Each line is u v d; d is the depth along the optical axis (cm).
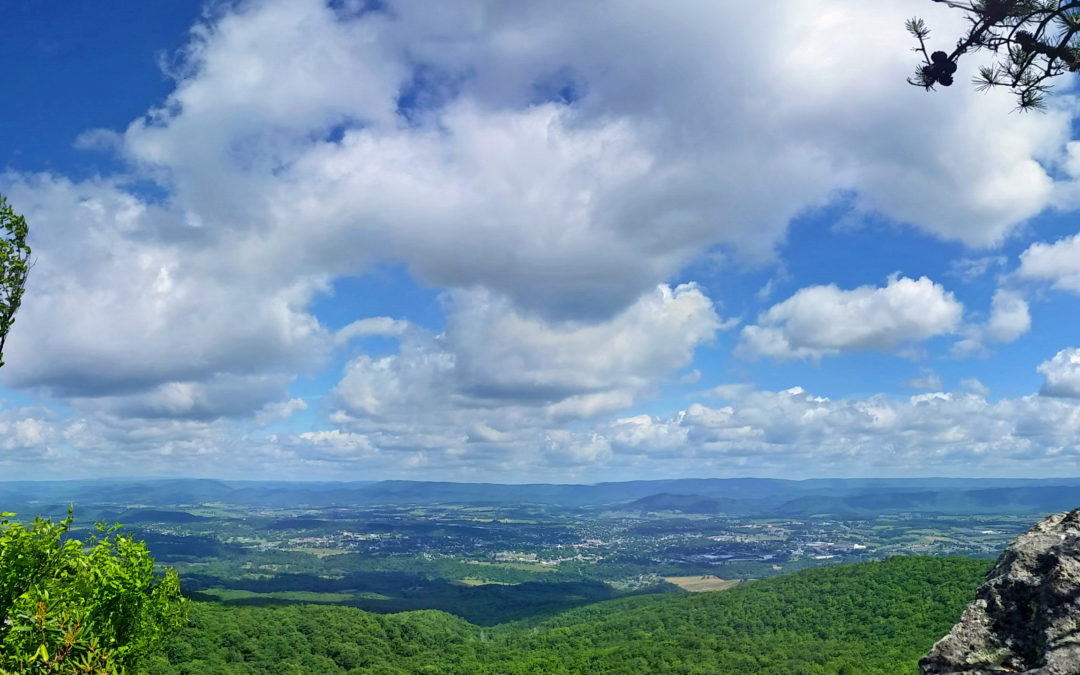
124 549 1284
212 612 13838
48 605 1005
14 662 932
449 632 16775
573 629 17625
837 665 11119
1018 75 1141
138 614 1264
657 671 11912
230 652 12175
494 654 15162
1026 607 682
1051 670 597
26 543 1088
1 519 1092
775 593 17012
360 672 12550
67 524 1185
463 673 13012
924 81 1192
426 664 13700
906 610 14012
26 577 1086
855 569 17175
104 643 1151
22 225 1210
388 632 15562
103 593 1185
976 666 651
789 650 12669
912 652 11581
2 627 998
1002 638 671
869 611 14462
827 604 15375
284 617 14688
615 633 16525
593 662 13112
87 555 1212
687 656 12725
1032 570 709
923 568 16225
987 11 1097
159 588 1341
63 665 966
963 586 14588
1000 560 755
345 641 14225
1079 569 679
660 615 17362
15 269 1199
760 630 14950
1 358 1182
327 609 15975
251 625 13625
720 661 12244
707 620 16238
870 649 12281
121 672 1057
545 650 15550
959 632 690
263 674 11562
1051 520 774
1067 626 636
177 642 11912
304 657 12812
